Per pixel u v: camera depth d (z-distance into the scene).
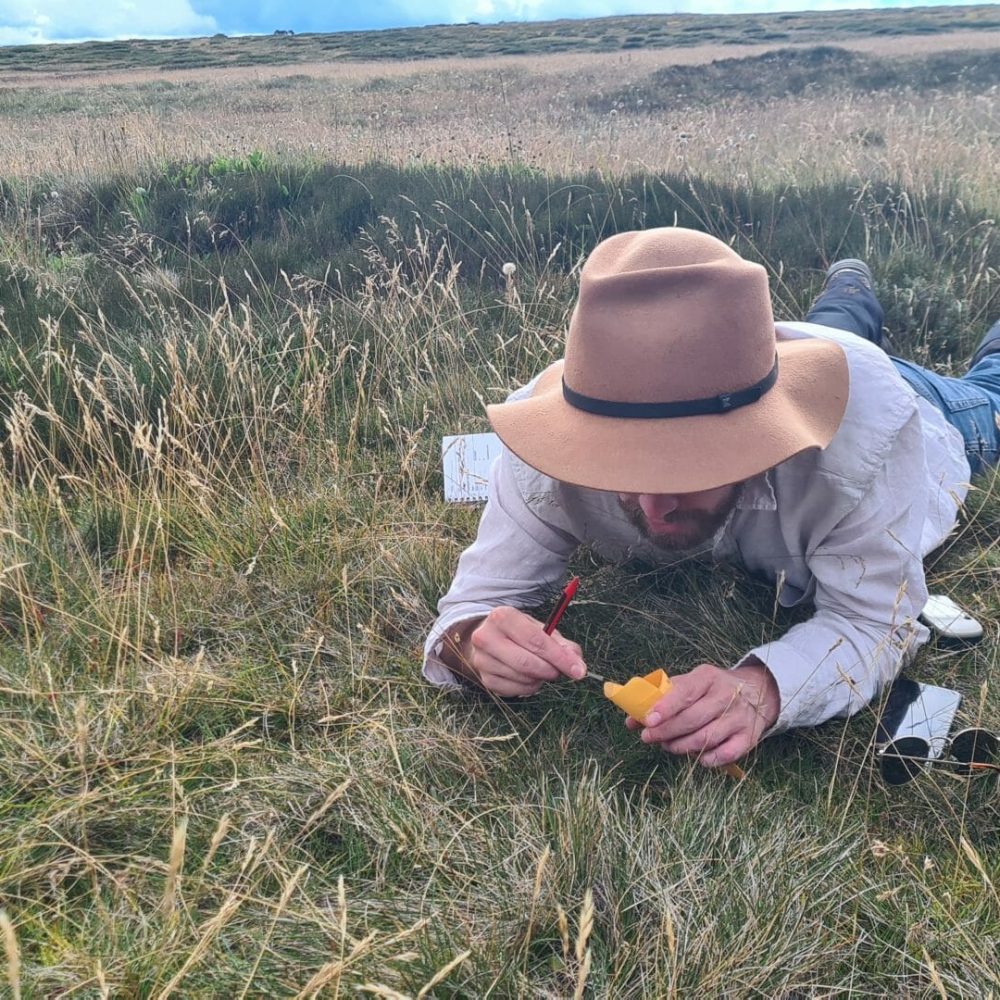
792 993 1.48
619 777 1.90
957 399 2.74
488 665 1.93
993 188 5.65
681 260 1.57
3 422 3.41
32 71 41.59
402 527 2.80
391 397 3.67
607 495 2.07
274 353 3.52
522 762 1.95
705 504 1.78
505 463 2.10
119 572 2.71
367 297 4.21
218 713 2.11
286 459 3.22
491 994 1.46
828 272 3.78
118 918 1.60
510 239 4.95
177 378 3.23
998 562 2.48
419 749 1.98
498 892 1.62
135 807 1.81
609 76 21.50
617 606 2.34
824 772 1.90
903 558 1.91
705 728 1.76
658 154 7.10
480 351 3.76
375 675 2.22
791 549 2.03
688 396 1.50
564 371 1.65
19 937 1.58
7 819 1.80
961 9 57.72
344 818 1.81
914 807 1.82
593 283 1.53
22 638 2.46
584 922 1.22
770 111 13.10
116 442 3.35
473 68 28.81
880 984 1.50
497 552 2.12
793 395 1.63
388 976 1.46
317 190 5.95
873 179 5.74
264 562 2.69
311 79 26.25
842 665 1.89
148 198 5.95
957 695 1.95
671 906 1.53
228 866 1.71
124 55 51.31
